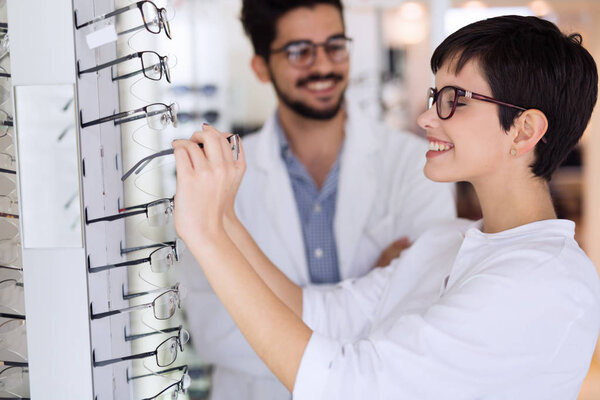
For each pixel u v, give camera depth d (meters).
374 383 0.79
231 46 2.62
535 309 0.79
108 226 0.86
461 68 0.94
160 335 0.94
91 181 0.80
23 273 0.78
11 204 0.85
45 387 0.80
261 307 0.80
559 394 0.83
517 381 0.80
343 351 0.82
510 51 0.90
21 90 0.75
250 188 2.06
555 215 0.99
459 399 0.80
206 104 2.63
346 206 2.04
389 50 2.72
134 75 0.85
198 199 0.79
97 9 0.83
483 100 0.92
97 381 0.82
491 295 0.80
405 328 0.83
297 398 0.79
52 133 0.76
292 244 2.01
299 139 2.11
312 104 2.04
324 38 2.01
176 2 2.52
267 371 1.91
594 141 3.57
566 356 0.81
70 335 0.79
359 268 2.05
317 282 2.08
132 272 0.92
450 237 1.16
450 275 0.97
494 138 0.93
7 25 0.78
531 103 0.91
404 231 2.04
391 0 2.68
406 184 2.06
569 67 0.91
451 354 0.79
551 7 3.31
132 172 0.82
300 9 1.98
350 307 1.27
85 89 0.79
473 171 0.95
